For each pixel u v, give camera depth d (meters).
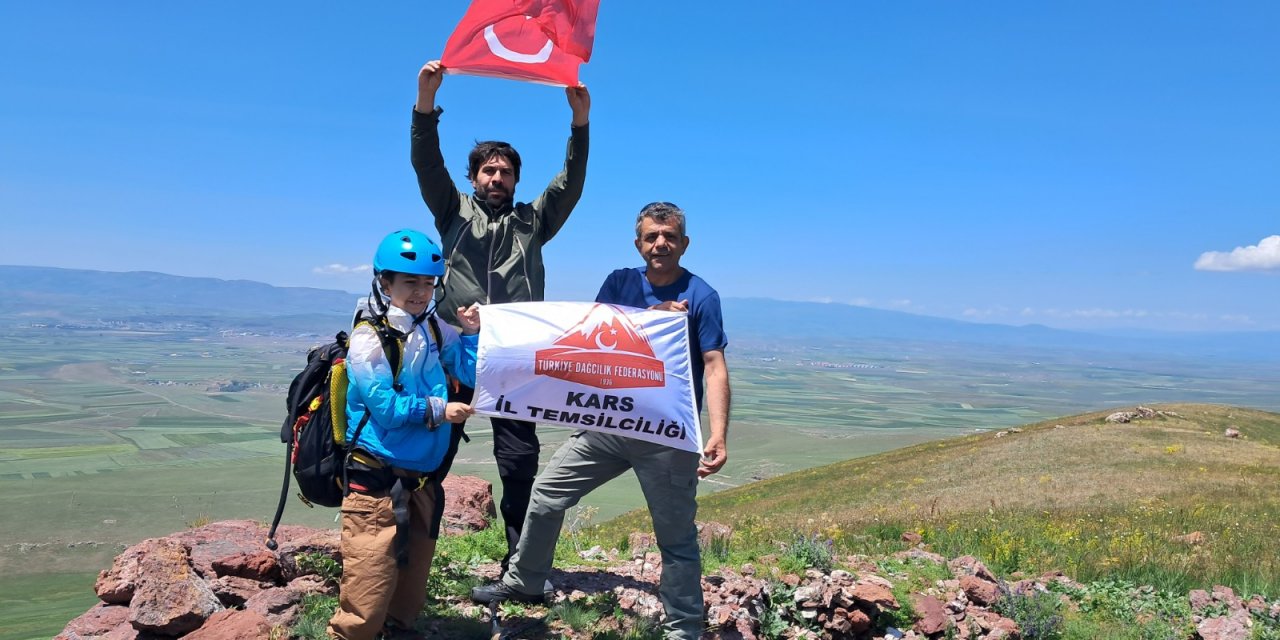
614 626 4.84
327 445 3.82
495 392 4.09
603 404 4.18
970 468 38.06
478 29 4.80
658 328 4.32
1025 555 9.31
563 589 5.40
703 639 4.87
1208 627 6.30
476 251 4.89
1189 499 24.56
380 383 3.66
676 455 4.40
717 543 7.11
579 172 5.18
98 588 4.46
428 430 3.85
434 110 4.84
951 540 10.12
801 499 37.28
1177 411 49.31
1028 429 53.16
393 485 3.81
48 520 145.00
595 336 4.22
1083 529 14.95
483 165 5.05
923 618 5.96
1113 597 7.23
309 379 3.87
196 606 4.23
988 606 6.45
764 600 5.60
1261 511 19.92
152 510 156.75
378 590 3.75
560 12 4.86
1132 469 32.38
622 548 7.38
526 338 4.17
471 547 6.04
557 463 4.64
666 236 4.48
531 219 5.07
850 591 5.84
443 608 4.84
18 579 78.44
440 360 4.04
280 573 4.95
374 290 3.79
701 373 4.65
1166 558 9.74
